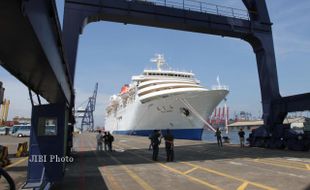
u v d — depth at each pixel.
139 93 50.88
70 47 18.52
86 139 52.16
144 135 53.03
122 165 15.34
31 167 8.96
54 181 8.87
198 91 44.22
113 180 10.84
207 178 11.08
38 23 4.46
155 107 48.44
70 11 19.17
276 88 25.81
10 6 3.39
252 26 25.28
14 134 60.53
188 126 46.72
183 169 13.66
